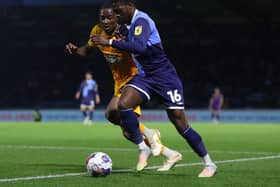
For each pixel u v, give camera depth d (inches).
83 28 5152.6
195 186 773.3
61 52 5265.8
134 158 1211.2
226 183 805.9
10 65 5275.6
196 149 869.8
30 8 4918.8
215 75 5083.7
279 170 976.9
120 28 893.8
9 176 880.3
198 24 4968.0
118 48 824.3
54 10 4899.1
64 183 795.4
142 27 832.9
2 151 1395.2
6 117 4165.8
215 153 1365.7
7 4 4616.1
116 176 871.1
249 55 5078.7
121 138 1953.7
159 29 5032.0
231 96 4916.3
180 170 968.9
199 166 1035.3
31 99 5177.2
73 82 5226.4
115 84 927.7
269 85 4931.1
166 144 1694.1
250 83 4982.8
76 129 2620.6
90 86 3319.4
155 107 4271.7
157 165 1045.8
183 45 5142.7
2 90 5226.4
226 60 5113.2
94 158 864.9
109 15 888.9
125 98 858.1
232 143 1755.7
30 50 5285.4
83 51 947.3
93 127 2842.0
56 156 1254.9
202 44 5132.9
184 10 4672.7
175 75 868.6
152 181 818.2
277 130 2618.1
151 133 919.0
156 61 855.7
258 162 1128.8
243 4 4463.6
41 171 948.6
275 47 5009.8
